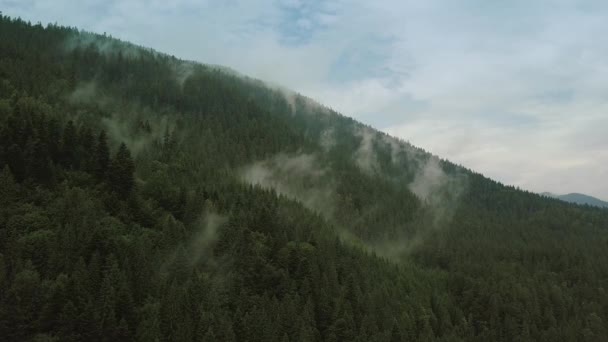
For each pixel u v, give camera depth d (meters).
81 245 89.38
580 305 156.12
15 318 70.56
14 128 110.81
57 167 110.94
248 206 136.88
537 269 188.50
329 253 127.44
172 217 111.25
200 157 173.00
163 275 94.44
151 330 77.31
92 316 74.12
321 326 102.69
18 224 90.62
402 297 130.50
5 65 173.88
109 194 110.56
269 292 104.69
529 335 128.50
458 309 140.12
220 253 109.31
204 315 85.56
